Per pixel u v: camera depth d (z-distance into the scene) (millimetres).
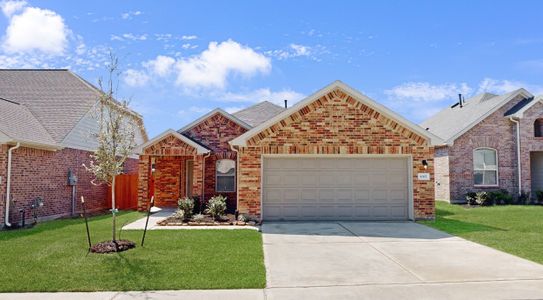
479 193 20625
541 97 21484
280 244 10391
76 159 18562
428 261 8531
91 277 7238
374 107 14594
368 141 14586
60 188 17234
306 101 14531
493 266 8086
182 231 12289
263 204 14719
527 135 21781
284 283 7016
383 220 14727
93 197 20125
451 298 6203
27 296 6352
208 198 19203
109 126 9977
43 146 15578
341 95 14656
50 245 10047
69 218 16891
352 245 10258
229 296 6336
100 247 9312
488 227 13094
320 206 14820
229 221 14227
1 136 13539
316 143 14523
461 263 8344
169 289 6664
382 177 14930
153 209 19734
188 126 19703
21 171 14633
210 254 9008
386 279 7238
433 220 14547
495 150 21984
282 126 14602
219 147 19547
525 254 9117
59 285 6809
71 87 20891
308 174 14883
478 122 21766
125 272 7539
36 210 15469
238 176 14562
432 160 14656
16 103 18281
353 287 6785
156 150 18422
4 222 13602
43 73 21906
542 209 18516
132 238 10984
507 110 22203
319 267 8078
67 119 18609
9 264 8125
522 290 6562
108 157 9711
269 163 14859
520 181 21594
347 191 14867
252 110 23328
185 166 21156
